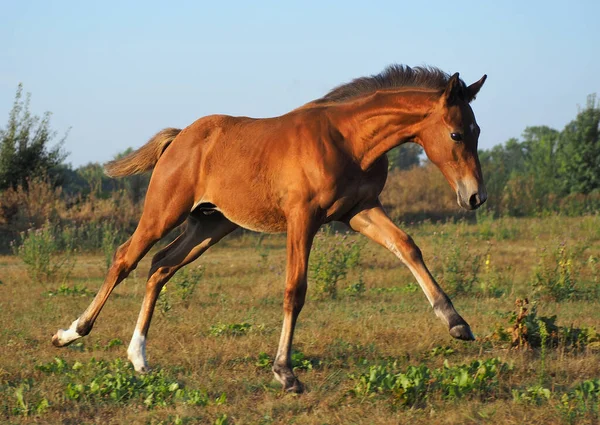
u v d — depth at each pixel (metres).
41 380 7.73
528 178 39.91
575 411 6.00
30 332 10.48
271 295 14.55
